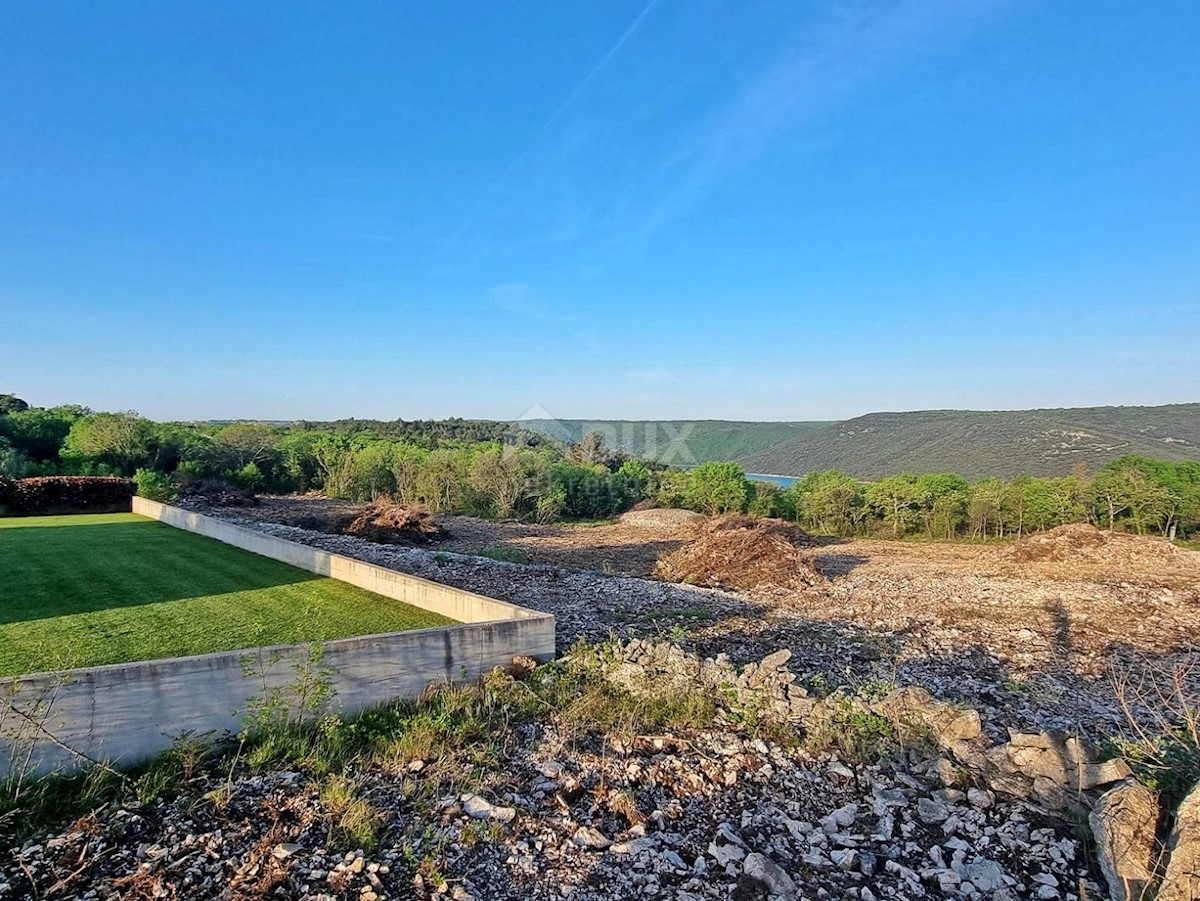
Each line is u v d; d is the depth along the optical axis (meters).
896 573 24.64
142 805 6.49
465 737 8.32
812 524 49.03
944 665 12.77
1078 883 5.81
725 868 6.09
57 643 10.12
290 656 8.40
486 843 6.31
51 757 6.86
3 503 27.94
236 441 50.22
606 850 6.33
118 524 24.55
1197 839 5.16
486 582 18.30
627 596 17.47
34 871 5.50
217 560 17.47
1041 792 7.04
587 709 9.24
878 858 6.30
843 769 7.88
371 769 7.46
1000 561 27.73
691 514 44.75
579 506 49.25
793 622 15.91
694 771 7.81
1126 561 25.14
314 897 5.42
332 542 24.64
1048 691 11.30
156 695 7.46
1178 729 7.59
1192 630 15.74
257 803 6.64
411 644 9.47
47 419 45.12
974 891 5.79
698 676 10.27
